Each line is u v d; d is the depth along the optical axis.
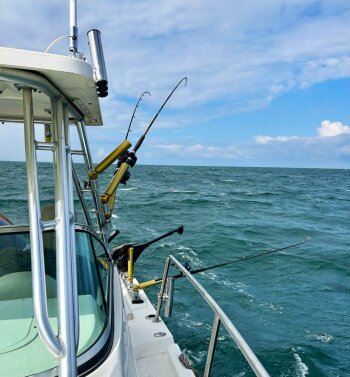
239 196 38.69
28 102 1.62
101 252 2.86
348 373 6.71
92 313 2.13
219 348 6.88
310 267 13.12
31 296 2.09
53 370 1.77
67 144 1.88
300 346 7.40
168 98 4.09
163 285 3.91
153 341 3.53
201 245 15.75
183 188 46.78
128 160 3.72
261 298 9.87
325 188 58.94
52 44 1.68
